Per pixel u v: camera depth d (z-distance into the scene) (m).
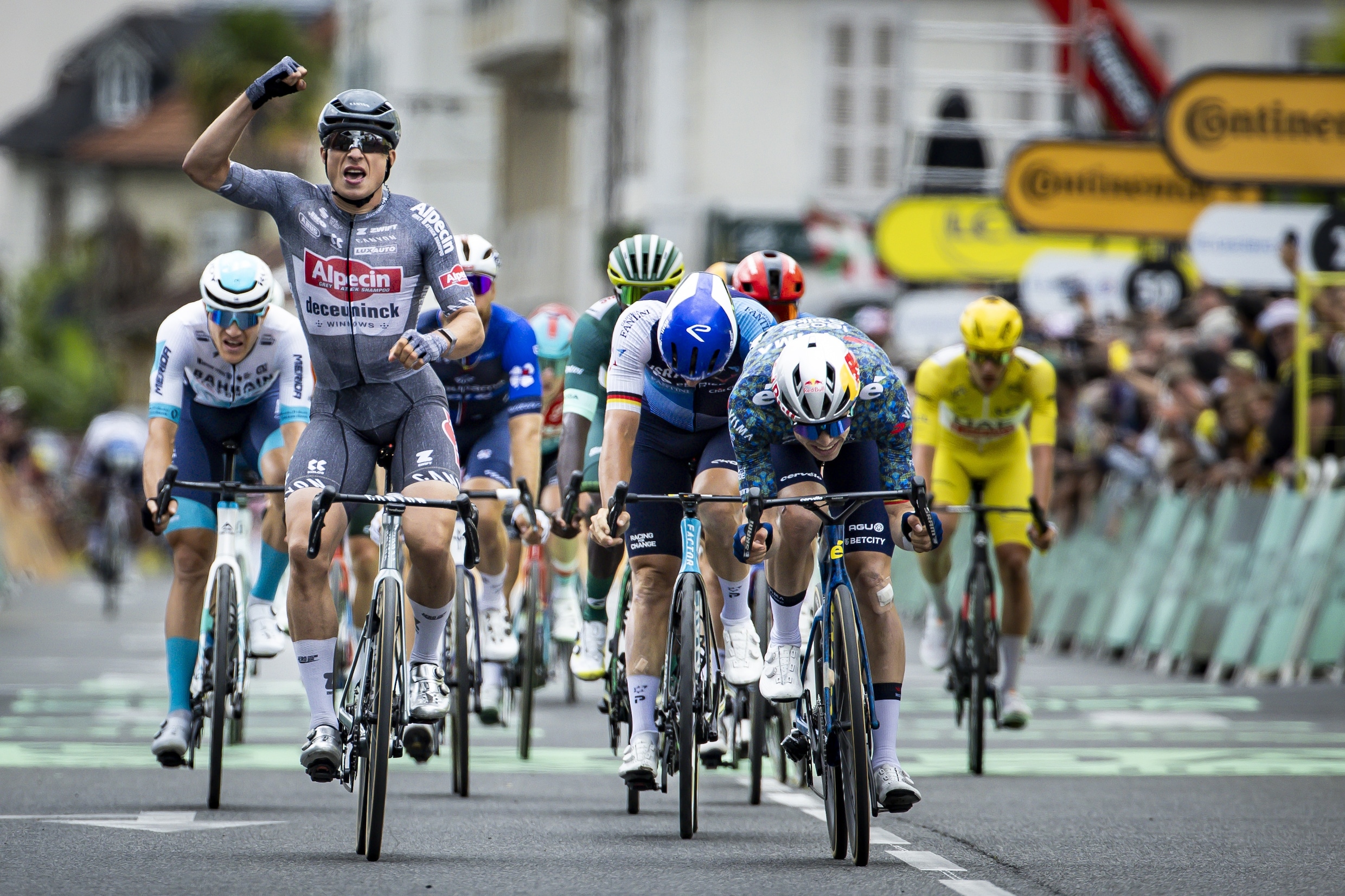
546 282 96.00
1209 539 38.53
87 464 58.44
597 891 14.75
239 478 22.98
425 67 114.06
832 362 15.96
